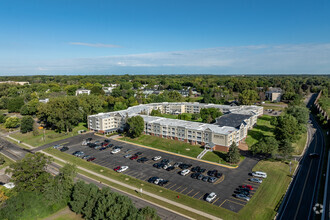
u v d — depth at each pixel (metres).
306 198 63.69
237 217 56.72
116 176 80.44
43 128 150.25
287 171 80.62
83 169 87.06
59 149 110.25
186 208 60.88
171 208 60.97
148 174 81.56
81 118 149.00
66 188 64.44
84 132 139.25
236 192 68.25
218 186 72.06
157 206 61.97
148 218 49.53
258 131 133.38
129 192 69.62
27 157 65.06
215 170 81.06
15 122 149.50
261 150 90.19
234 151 87.94
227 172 81.56
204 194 67.62
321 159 90.50
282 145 90.75
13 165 62.44
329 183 71.00
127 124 131.25
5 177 83.31
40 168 64.69
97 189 60.88
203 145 107.38
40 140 125.75
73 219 58.88
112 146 112.62
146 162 92.19
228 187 71.25
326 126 139.25
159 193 68.69
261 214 57.59
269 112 188.12
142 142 116.81
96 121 138.12
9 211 57.00
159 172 83.00
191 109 196.50
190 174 81.12
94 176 80.88
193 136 110.38
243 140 117.44
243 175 79.00
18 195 59.78
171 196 66.88
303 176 76.69
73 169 66.56
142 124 119.94
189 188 71.31
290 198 64.12
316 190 67.50
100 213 53.06
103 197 55.16
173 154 99.94
